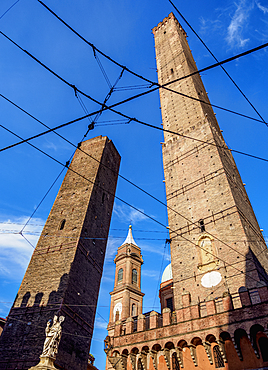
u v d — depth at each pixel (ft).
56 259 133.59
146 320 111.75
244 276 95.76
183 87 193.36
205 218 120.47
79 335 117.80
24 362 102.32
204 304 97.04
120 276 190.80
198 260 111.04
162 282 179.63
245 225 113.09
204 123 156.04
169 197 141.08
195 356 85.35
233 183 130.93
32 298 122.11
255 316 78.79
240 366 77.10
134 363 94.89
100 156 187.01
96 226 157.07
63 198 166.61
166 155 160.97
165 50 243.60
